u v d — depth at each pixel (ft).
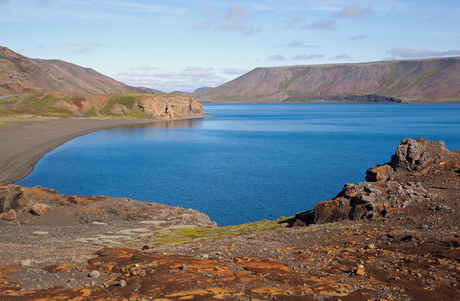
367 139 492.95
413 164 104.53
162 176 254.06
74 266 52.49
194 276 45.32
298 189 214.90
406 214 78.84
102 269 50.44
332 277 46.29
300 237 75.66
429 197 83.82
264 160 326.65
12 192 114.73
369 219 82.38
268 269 49.73
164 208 139.44
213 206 180.24
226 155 359.66
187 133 601.62
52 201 128.88
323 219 90.12
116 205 136.98
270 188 217.36
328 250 62.08
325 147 415.44
